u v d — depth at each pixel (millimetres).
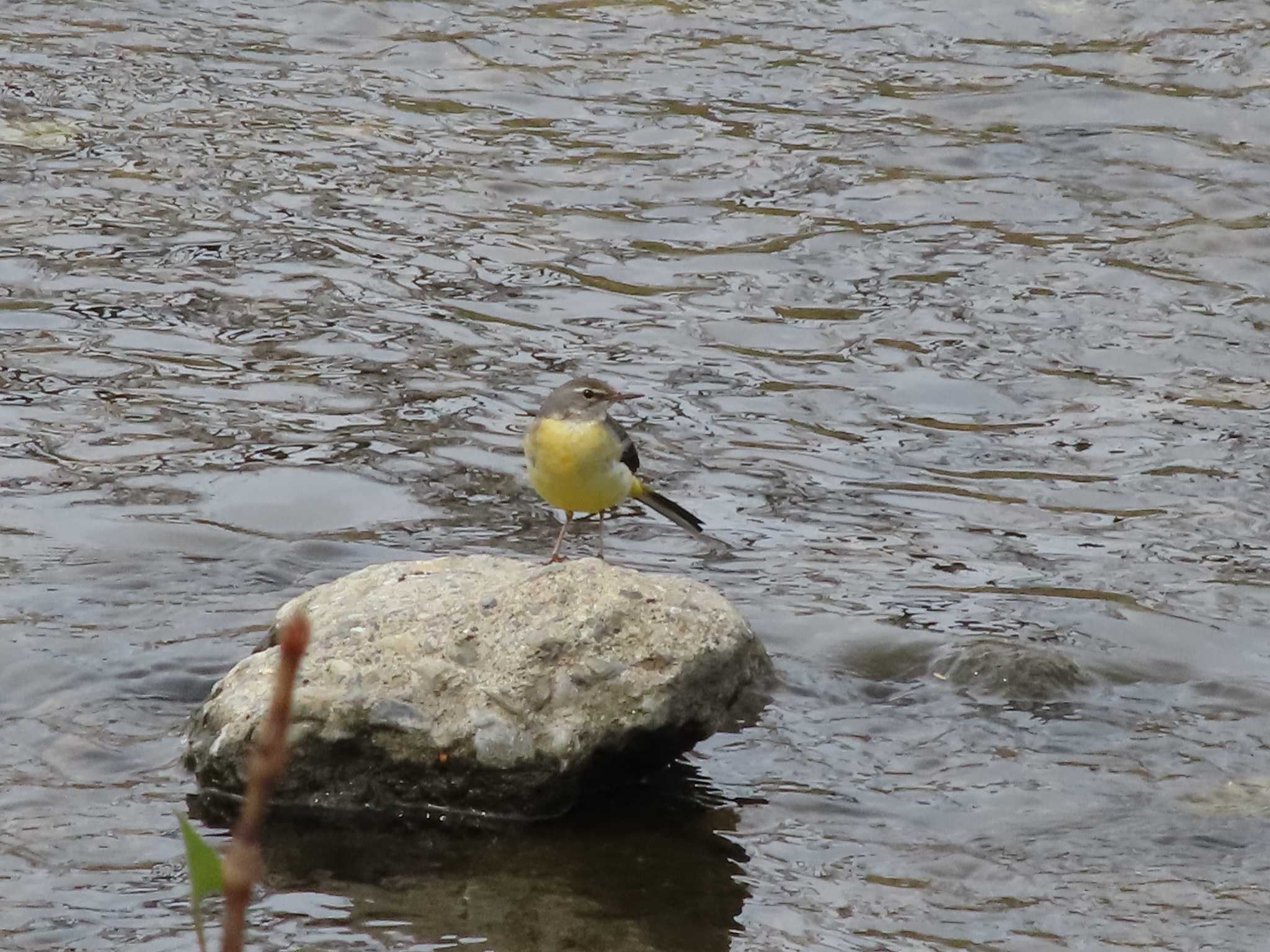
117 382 16609
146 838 9797
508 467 15383
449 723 10086
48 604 12508
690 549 14078
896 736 11180
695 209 20859
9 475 14680
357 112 23312
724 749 10930
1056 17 25750
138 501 14336
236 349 17453
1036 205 20953
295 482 14828
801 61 24828
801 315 18578
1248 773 10773
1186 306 18703
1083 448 16016
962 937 9055
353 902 9266
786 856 9844
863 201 21062
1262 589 13438
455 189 21266
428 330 18031
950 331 18219
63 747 10734
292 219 20406
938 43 25219
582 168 21859
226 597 12797
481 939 8906
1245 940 9000
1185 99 23438
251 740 10109
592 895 9414
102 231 19859
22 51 24672
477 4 26672
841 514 14766
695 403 16719
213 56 24922
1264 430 16297
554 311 18562
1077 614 12938
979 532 14477
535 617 10461
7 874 9383
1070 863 9773
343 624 10570
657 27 25906
